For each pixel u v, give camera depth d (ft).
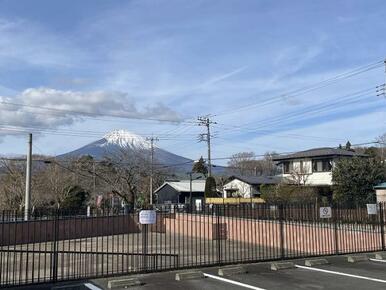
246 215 74.90
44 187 191.62
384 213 65.26
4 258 64.08
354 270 43.16
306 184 172.55
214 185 184.55
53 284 37.11
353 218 63.21
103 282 37.55
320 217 60.75
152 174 226.17
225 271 41.09
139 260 59.16
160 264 50.75
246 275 40.65
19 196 185.06
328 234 61.36
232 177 229.04
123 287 35.65
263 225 71.87
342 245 60.90
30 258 65.46
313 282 37.60
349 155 177.06
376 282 37.45
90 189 218.18
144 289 35.12
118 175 211.82
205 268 43.50
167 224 102.94
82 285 36.55
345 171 137.90
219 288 35.37
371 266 45.47
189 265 44.55
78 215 72.54
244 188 217.77
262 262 46.50
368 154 183.32
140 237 94.27
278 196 149.38
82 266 52.75
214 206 68.08
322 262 46.73
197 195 253.44
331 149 185.47
